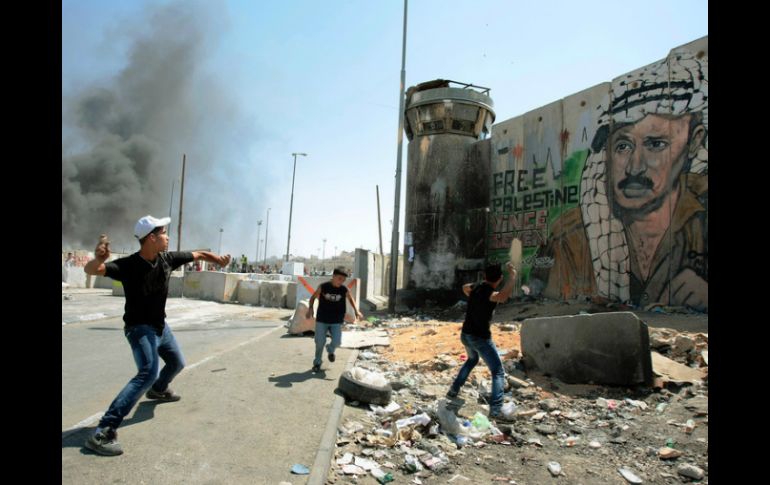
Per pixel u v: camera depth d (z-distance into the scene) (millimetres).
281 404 5105
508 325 9875
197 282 21719
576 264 14211
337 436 4531
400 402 5906
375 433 4707
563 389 6418
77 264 25938
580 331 6645
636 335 6223
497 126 17672
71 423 4387
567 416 5500
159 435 4051
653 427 5078
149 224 3969
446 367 7613
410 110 19672
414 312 17422
